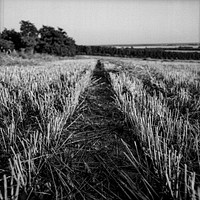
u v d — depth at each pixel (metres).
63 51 55.88
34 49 51.75
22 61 19.69
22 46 46.22
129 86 6.77
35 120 3.81
